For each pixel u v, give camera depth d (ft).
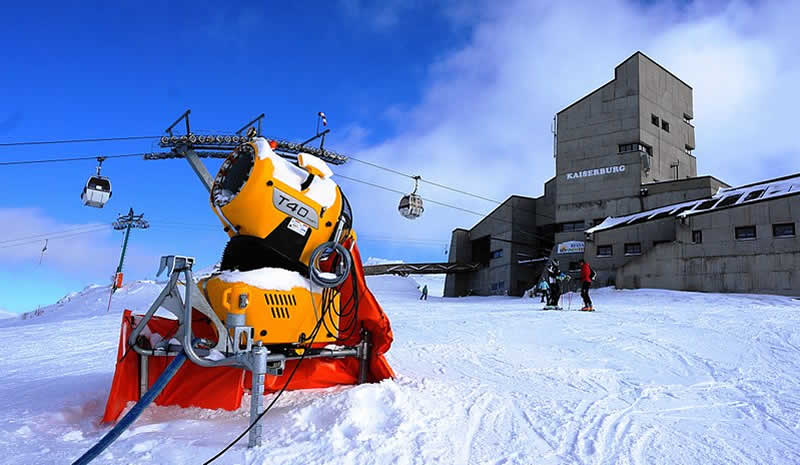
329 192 15.23
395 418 13.32
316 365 17.62
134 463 10.04
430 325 41.55
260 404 11.36
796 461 11.77
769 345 29.14
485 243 186.39
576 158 150.41
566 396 17.75
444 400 15.92
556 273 65.05
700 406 16.80
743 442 13.10
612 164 144.15
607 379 20.77
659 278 98.73
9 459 10.43
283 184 14.05
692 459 11.76
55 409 14.33
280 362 13.94
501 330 37.60
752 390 19.11
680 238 96.94
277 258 14.19
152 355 13.92
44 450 10.98
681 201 130.72
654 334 34.01
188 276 11.70
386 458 10.82
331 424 12.64
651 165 144.77
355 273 16.53
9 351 31.32
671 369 22.94
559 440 12.83
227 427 12.81
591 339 32.09
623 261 112.78
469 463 10.94
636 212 138.00
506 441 12.54
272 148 14.94
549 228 163.53
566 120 153.89
